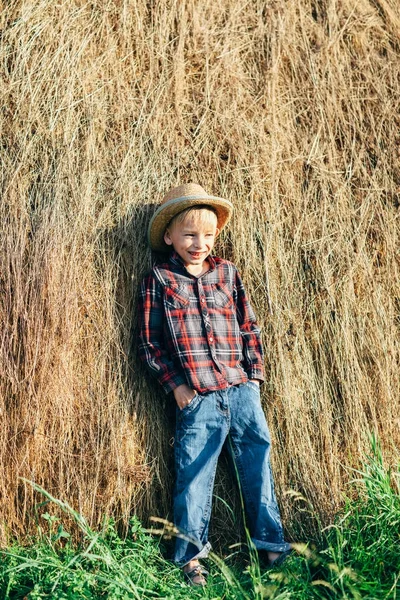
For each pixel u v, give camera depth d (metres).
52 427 2.98
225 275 3.20
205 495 2.94
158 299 3.11
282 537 2.93
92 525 2.95
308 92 3.68
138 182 3.31
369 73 3.82
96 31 3.49
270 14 3.80
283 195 3.46
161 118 3.42
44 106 3.30
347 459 3.22
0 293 3.05
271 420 3.20
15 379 2.97
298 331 3.31
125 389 3.11
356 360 3.32
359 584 2.63
